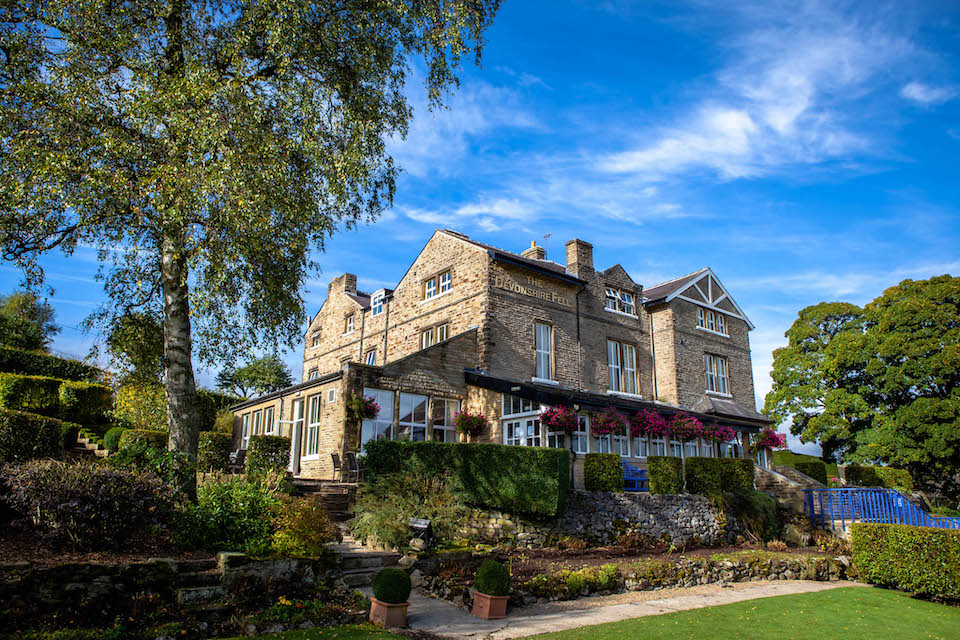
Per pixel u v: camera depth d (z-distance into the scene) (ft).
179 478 31.58
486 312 69.00
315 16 36.45
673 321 87.71
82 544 26.25
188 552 28.43
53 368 79.10
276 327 40.55
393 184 41.96
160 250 36.06
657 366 88.12
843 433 103.81
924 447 92.17
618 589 38.58
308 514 31.35
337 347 102.53
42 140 29.78
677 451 73.72
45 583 22.75
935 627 33.53
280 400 74.18
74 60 30.99
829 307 113.80
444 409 65.62
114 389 69.36
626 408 59.77
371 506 38.83
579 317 79.15
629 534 49.39
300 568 29.50
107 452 53.57
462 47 39.11
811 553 58.13
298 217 35.55
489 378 62.90
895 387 97.60
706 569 44.24
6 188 28.43
